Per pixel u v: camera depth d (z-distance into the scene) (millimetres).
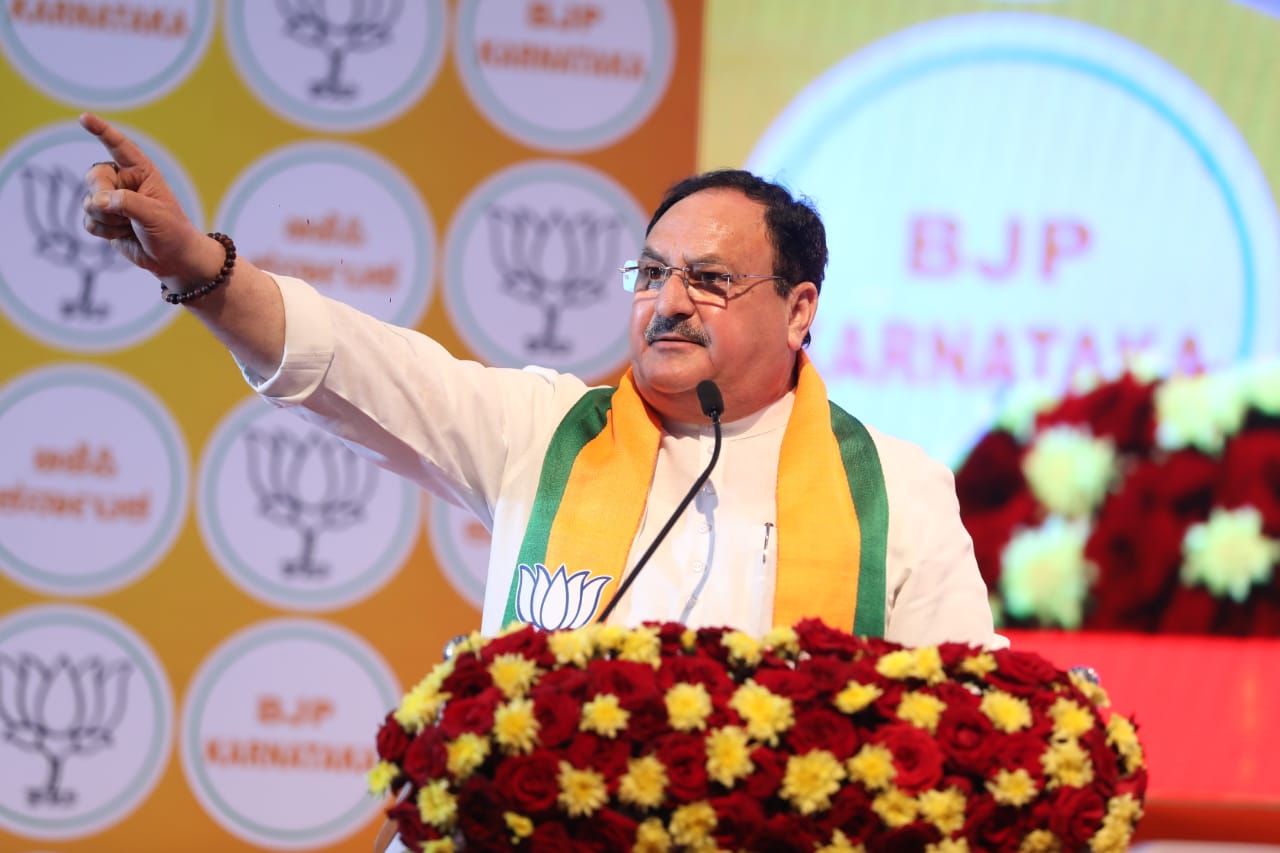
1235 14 13898
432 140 13789
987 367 13703
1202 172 13844
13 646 13328
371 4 13789
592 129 13883
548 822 4820
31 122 13461
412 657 13680
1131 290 13773
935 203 13781
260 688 13547
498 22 13867
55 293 13453
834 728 5023
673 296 7473
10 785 13273
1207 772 13562
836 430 8062
